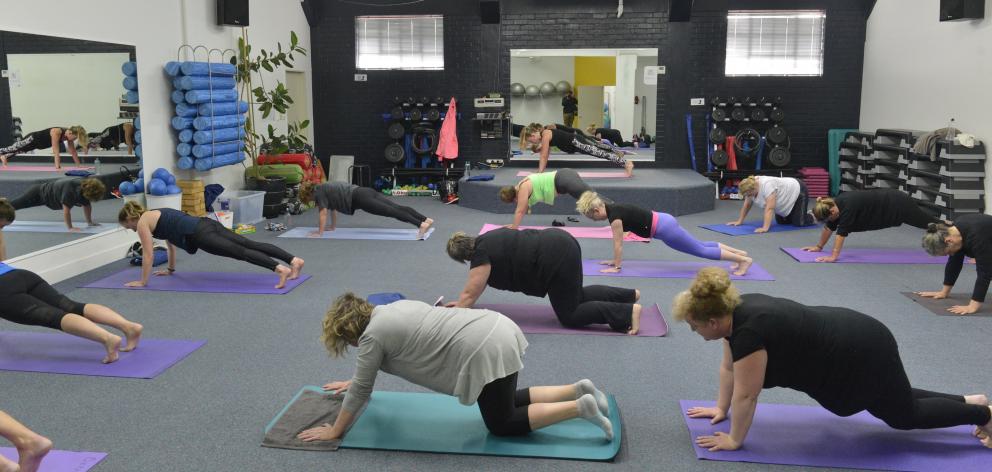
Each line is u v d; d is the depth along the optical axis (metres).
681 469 3.06
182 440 3.32
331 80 11.66
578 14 11.17
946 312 5.18
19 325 4.88
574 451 3.17
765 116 11.08
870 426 3.39
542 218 9.14
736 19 11.00
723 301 2.76
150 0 7.63
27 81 5.81
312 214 9.54
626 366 4.21
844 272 6.40
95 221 6.67
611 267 6.46
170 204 7.57
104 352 4.41
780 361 2.85
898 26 9.92
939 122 8.99
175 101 7.98
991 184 8.05
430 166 11.73
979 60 8.17
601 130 12.70
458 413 3.53
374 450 3.20
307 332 4.82
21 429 2.64
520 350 3.09
